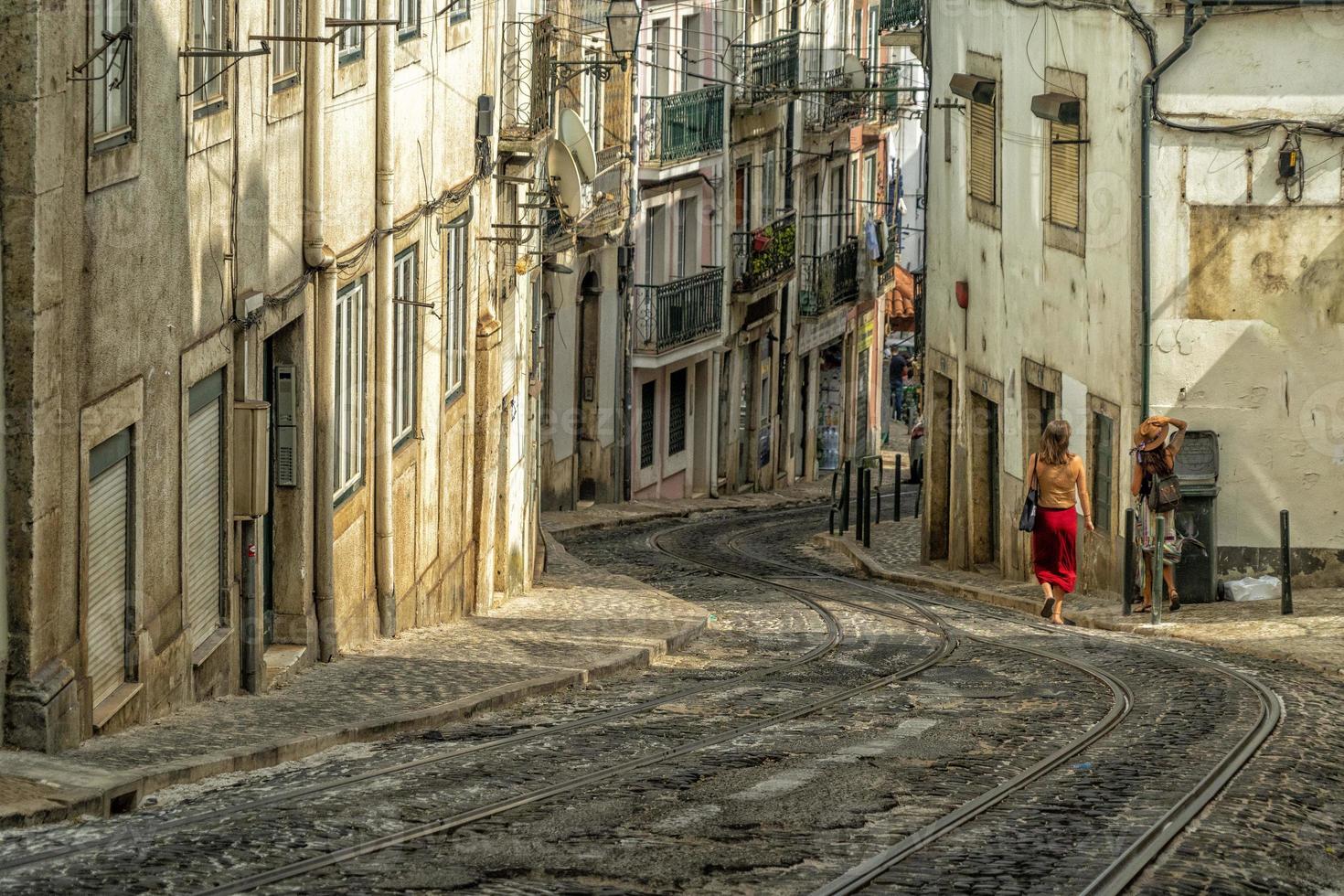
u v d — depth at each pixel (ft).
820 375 203.62
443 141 80.84
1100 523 87.61
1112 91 83.05
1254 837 34.71
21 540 40.29
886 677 61.98
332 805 37.45
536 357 108.47
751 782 40.78
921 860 32.45
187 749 43.27
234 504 55.26
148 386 47.16
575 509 146.10
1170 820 35.70
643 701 57.26
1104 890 30.25
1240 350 80.94
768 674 63.67
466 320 87.61
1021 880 30.81
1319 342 80.43
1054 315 92.07
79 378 42.42
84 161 42.09
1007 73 98.32
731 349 170.40
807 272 191.21
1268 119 79.30
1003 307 100.12
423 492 78.54
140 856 31.96
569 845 33.76
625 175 138.41
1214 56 79.51
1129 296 82.07
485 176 89.25
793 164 183.21
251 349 55.98
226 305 53.52
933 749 45.60
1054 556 79.92
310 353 61.98
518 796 38.88
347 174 65.67
